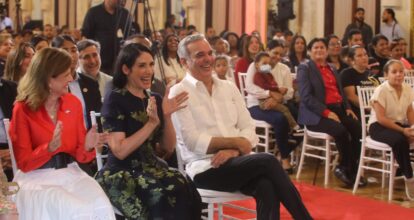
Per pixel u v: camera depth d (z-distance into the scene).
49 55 3.48
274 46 7.38
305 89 6.52
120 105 3.67
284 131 6.75
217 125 4.22
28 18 18.55
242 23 12.77
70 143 3.56
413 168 6.27
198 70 4.22
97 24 7.61
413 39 10.22
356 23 10.26
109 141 3.60
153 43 6.59
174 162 4.19
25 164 3.42
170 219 3.49
